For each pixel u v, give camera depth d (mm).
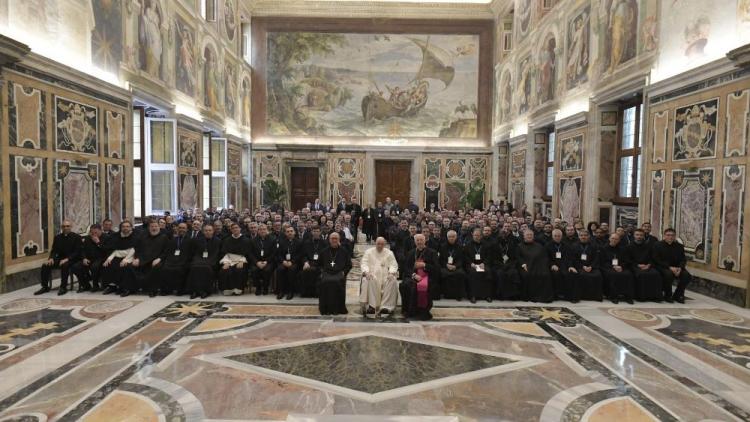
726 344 6074
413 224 12266
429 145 24688
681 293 8414
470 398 4508
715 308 7895
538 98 17344
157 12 13344
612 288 8562
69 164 9516
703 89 8594
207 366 5223
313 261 8930
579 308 8062
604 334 6527
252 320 7105
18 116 8164
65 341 5945
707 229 8578
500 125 22812
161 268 8633
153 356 5492
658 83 9797
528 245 8945
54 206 9133
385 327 6863
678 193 9344
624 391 4680
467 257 9023
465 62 24438
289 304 8211
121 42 11445
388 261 7996
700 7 8773
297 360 5461
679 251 8484
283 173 24422
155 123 13883
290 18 24188
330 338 6297
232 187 21672
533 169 17812
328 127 24719
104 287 8773
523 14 19328
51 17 8977
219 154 19953
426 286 7371
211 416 4086
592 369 5238
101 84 10375
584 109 13492
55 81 9023
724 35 8188
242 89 22812
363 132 24781
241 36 22641
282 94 24500
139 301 8148
